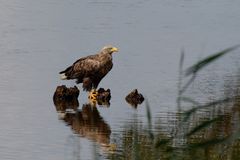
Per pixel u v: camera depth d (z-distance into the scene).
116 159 17.09
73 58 30.84
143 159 14.85
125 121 20.88
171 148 11.44
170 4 49.34
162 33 38.06
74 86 23.88
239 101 21.67
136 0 49.97
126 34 37.44
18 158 17.19
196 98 23.25
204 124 10.26
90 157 17.27
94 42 34.88
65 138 19.02
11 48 32.66
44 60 30.05
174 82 26.05
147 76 27.25
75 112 22.09
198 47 34.09
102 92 23.88
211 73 27.08
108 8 46.59
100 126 20.42
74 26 39.59
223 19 43.47
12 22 40.28
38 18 41.91
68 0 48.56
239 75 26.69
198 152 13.79
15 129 19.78
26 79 26.30
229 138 10.12
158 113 21.38
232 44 35.06
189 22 42.19
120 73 27.75
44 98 23.70
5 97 23.55
